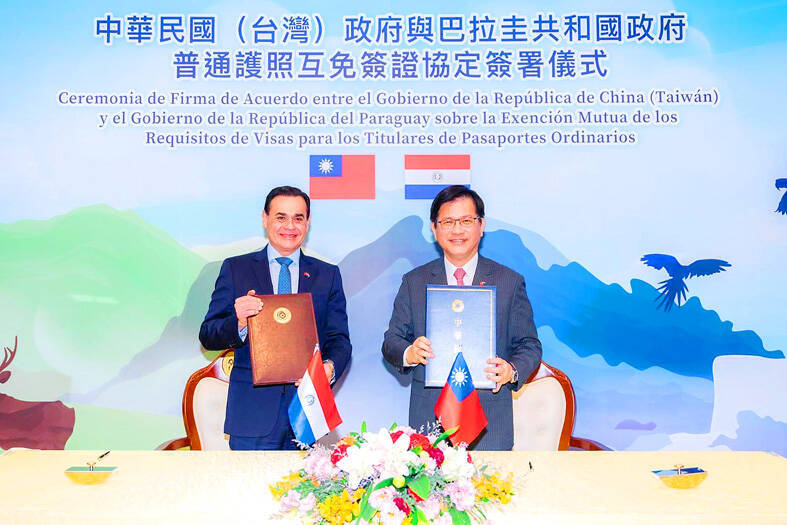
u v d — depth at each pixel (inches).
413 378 110.0
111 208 132.0
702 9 132.7
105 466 78.5
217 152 132.2
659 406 132.0
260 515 64.5
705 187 132.3
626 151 132.3
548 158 132.4
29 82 132.0
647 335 132.0
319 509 62.3
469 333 102.7
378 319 131.6
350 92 132.4
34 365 131.2
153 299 131.7
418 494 58.9
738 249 132.3
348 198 132.1
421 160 132.1
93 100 132.2
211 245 131.9
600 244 132.0
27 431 130.8
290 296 108.9
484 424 76.1
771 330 131.8
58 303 131.6
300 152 132.4
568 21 132.7
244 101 132.3
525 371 103.1
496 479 67.7
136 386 131.3
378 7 132.6
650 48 132.6
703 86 132.7
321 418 73.2
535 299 131.7
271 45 132.6
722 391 132.1
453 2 132.6
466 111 132.4
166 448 118.8
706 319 132.0
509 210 132.0
